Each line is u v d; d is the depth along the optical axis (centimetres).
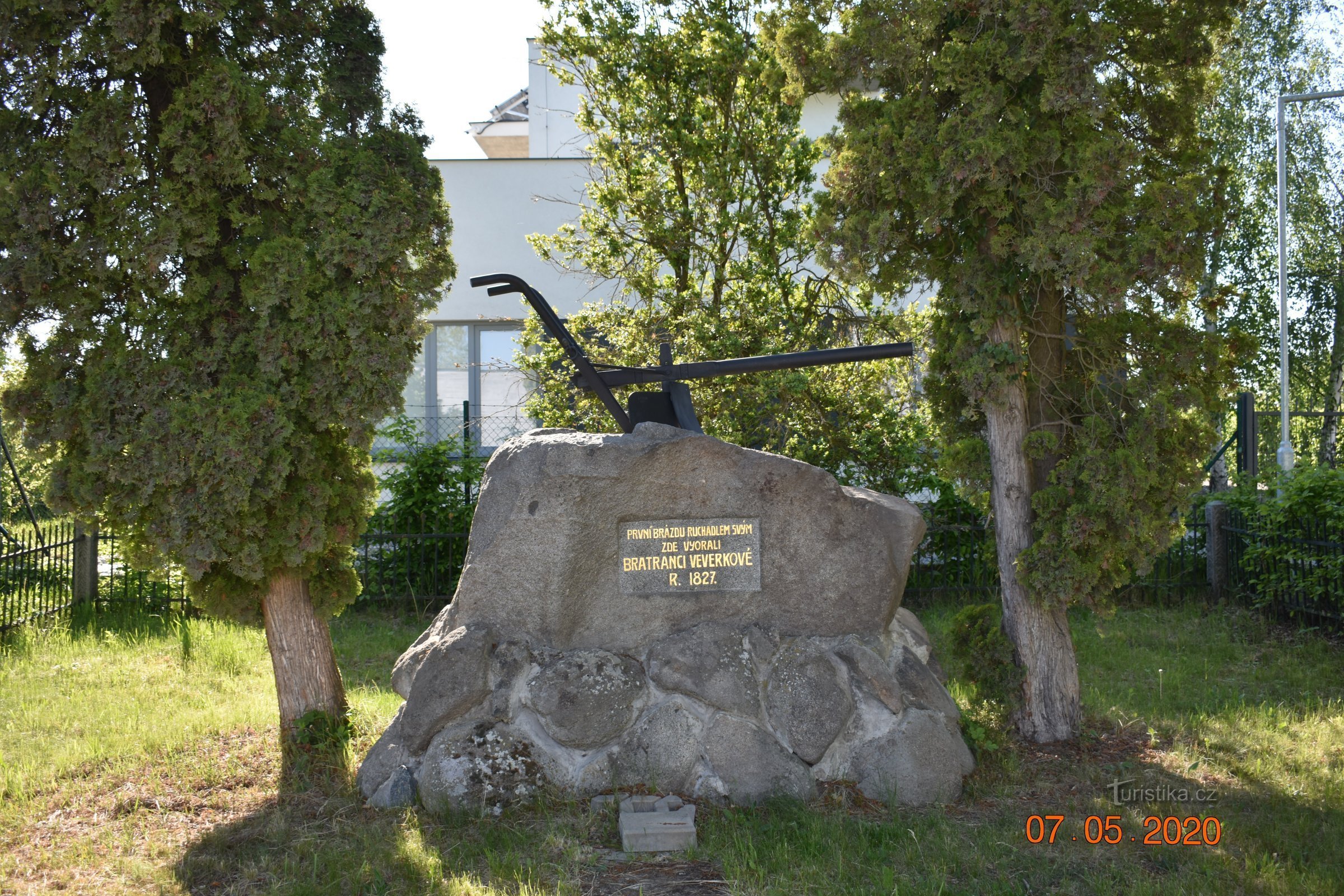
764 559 563
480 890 423
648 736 532
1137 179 580
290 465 557
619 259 1130
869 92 642
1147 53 624
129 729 646
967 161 545
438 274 615
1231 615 941
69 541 1024
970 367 592
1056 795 535
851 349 627
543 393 1045
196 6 532
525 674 543
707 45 1081
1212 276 1408
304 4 601
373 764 538
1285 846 458
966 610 661
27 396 536
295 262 539
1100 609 605
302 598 621
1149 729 632
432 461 1070
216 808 527
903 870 441
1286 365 1323
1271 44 1803
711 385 936
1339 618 838
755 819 498
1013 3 546
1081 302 624
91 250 517
